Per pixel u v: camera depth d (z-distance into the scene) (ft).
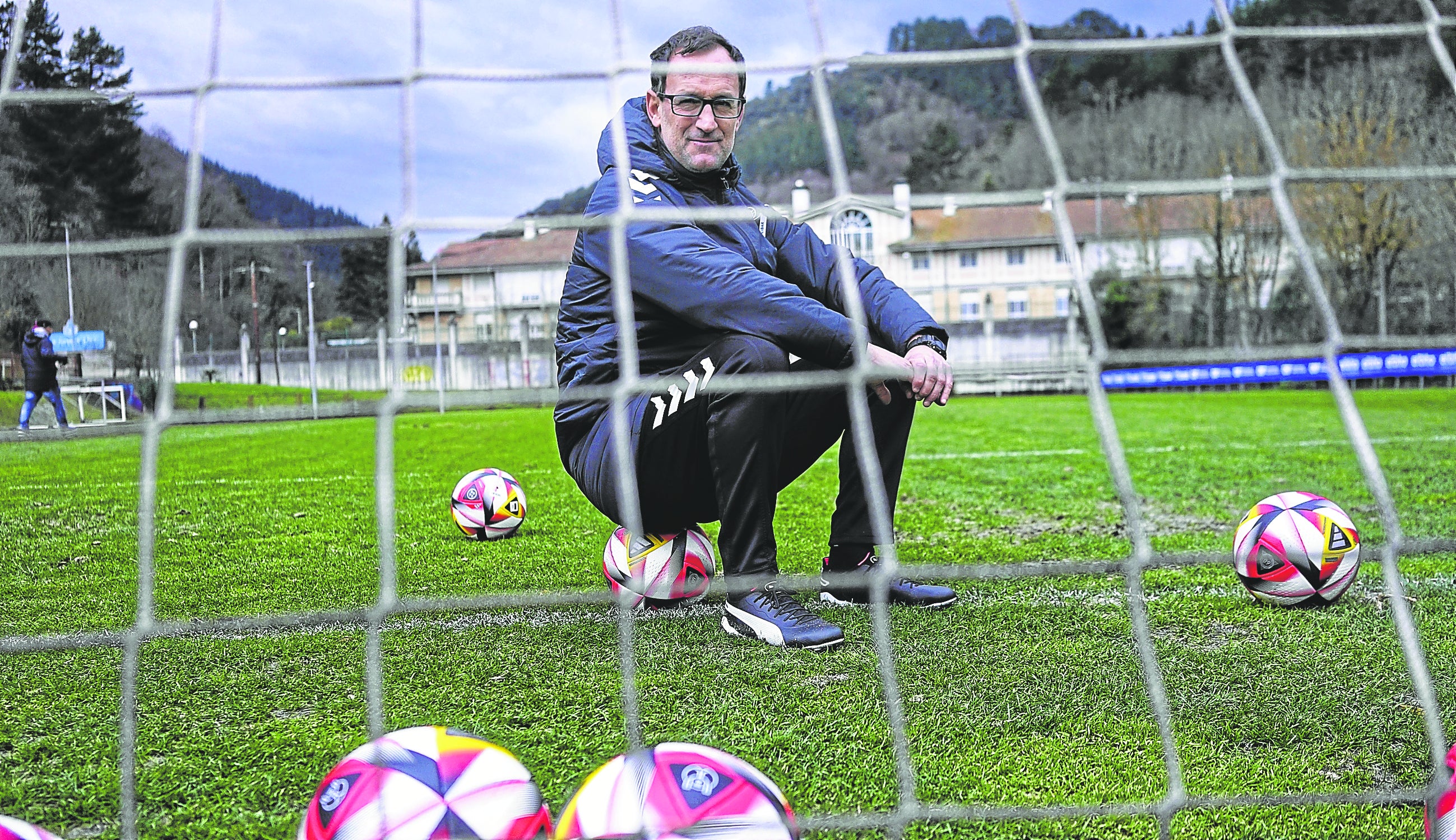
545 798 5.44
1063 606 9.49
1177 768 4.84
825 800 5.38
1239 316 104.47
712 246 8.38
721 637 8.52
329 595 10.46
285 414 8.34
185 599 10.40
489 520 13.30
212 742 6.31
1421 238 79.82
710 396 8.25
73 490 19.93
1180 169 113.19
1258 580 9.31
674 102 8.59
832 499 16.88
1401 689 7.06
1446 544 5.37
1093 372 5.44
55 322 59.57
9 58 5.82
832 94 5.91
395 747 4.80
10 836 4.35
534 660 7.96
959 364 93.30
